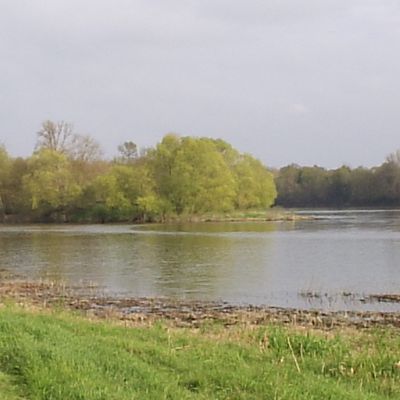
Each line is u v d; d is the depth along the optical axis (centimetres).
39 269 3975
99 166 10488
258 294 2984
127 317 2297
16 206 9962
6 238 6469
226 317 2345
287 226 8138
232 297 2906
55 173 9650
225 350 1327
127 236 6606
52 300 2781
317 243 5519
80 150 10588
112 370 1076
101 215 9681
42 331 1366
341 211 13725
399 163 15050
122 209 9494
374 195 15325
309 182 16750
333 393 1000
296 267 3934
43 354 1134
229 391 1008
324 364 1213
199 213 9719
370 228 7456
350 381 1117
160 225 8675
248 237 6309
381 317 2358
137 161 10419
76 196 9681
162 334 1554
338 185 16300
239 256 4569
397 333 1939
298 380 1080
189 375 1089
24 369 1051
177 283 3341
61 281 3441
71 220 9775
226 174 9750
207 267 3972
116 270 3884
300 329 1914
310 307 2634
